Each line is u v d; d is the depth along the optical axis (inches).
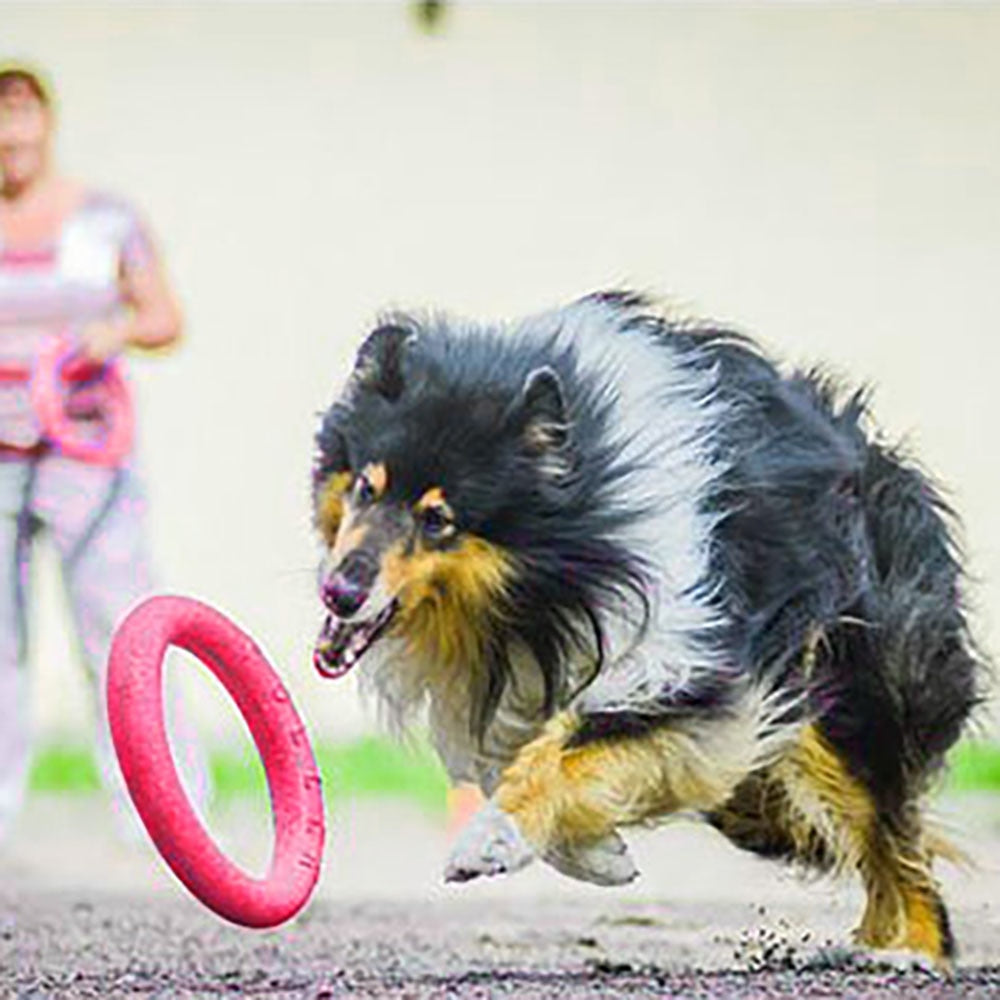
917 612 397.7
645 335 384.2
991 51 783.7
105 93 796.0
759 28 791.1
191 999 393.4
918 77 784.9
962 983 393.4
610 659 368.8
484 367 369.4
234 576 796.6
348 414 372.2
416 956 444.1
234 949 453.7
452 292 801.6
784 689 380.8
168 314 555.2
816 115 788.6
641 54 793.6
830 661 388.5
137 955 446.9
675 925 483.8
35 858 592.4
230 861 376.5
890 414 782.5
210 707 757.3
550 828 364.5
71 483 537.3
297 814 394.6
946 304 784.9
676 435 374.9
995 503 772.0
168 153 800.9
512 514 365.1
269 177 803.4
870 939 407.2
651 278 791.1
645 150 792.9
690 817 388.2
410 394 368.5
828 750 392.5
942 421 783.1
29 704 572.7
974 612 411.8
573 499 366.9
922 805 403.5
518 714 376.8
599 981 404.8
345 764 747.4
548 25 794.8
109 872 570.9
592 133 794.8
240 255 804.6
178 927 484.1
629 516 369.4
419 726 386.3
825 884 438.9
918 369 785.6
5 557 544.7
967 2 783.1
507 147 799.7
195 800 565.9
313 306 805.2
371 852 621.6
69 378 536.7
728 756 371.6
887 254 786.8
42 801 705.0
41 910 510.0
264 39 800.3
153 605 384.5
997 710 493.4
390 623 365.1
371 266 804.6
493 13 795.4
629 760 367.2
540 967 426.6
